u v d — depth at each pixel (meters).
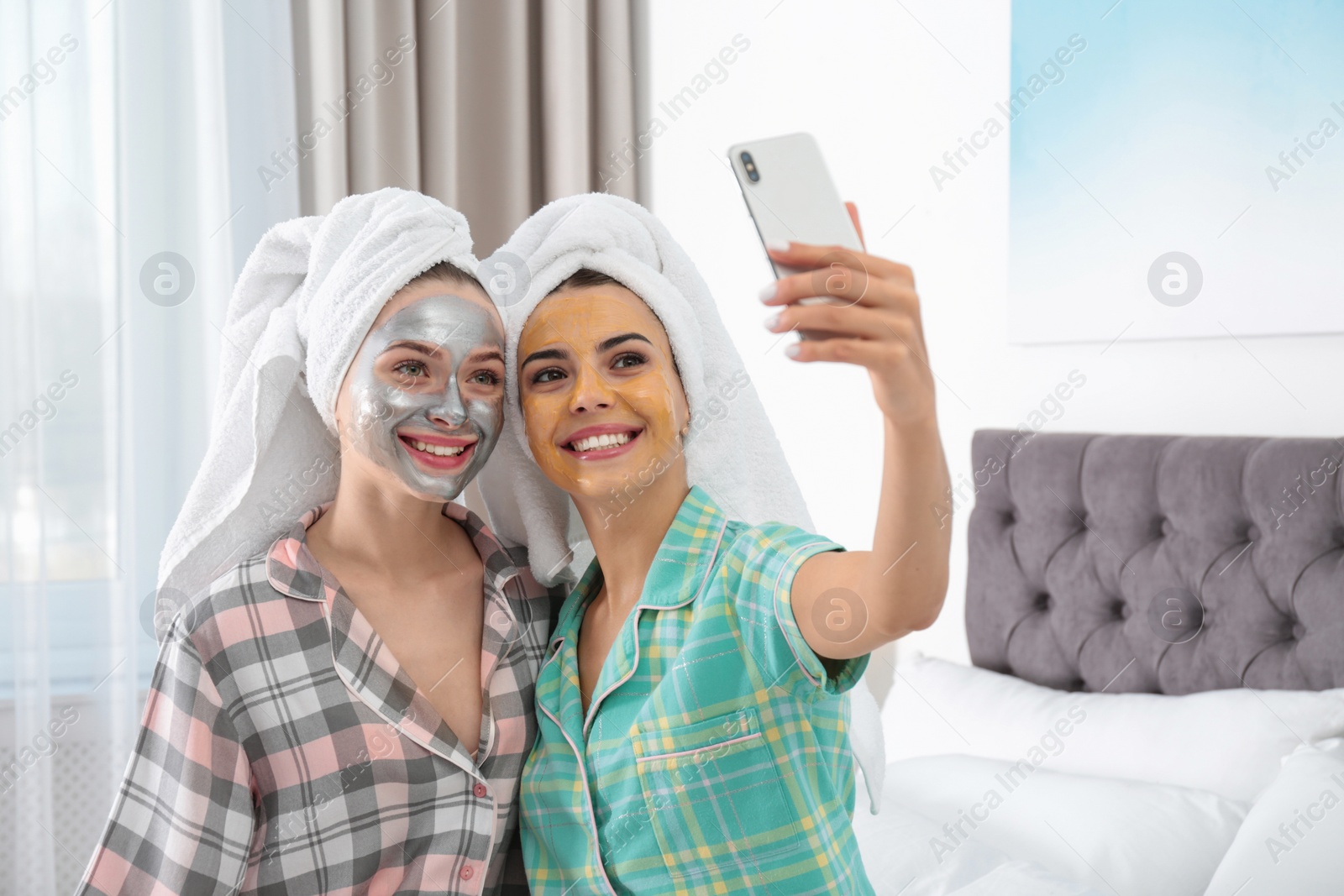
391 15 2.36
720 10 2.31
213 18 2.20
